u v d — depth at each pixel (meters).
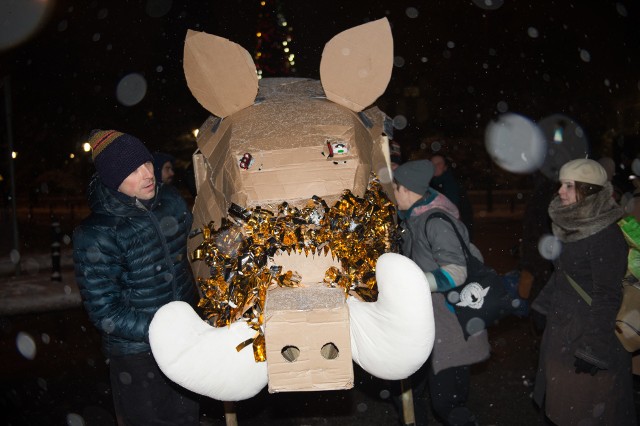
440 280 3.83
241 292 2.61
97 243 3.17
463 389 4.06
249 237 2.68
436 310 3.99
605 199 3.58
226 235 2.81
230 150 2.91
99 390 6.23
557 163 5.77
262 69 7.76
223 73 3.22
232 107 3.25
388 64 3.19
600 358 3.52
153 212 3.34
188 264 3.54
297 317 2.31
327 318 2.30
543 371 3.99
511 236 15.30
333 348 2.54
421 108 27.38
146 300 3.30
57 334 8.24
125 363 3.32
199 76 3.24
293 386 2.34
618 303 3.52
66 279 10.86
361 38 3.20
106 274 3.19
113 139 3.19
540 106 25.59
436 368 3.99
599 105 23.53
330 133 2.92
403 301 2.29
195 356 2.46
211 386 2.51
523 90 25.94
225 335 2.52
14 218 11.97
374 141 3.29
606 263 3.52
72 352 7.50
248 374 2.53
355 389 5.78
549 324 3.83
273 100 3.31
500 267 11.52
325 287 2.54
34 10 17.39
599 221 3.55
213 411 5.50
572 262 3.67
